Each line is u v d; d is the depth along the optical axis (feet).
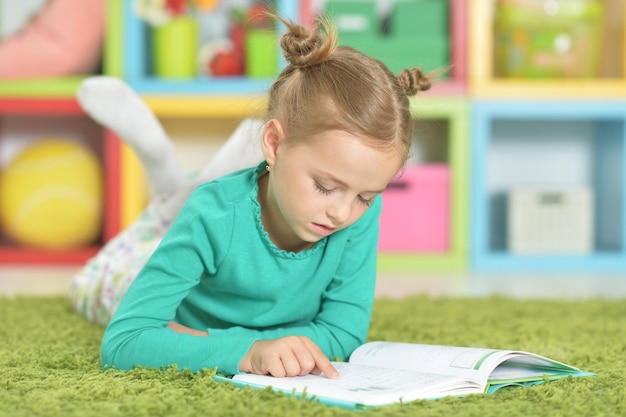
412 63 8.89
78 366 3.57
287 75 3.42
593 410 2.84
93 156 9.14
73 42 9.01
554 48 9.10
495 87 8.89
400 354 3.43
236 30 9.35
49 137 10.20
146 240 5.25
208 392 3.00
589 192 9.20
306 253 3.59
